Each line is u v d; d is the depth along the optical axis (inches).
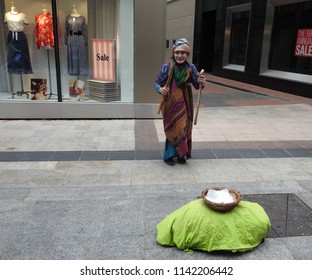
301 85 384.5
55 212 132.3
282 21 414.6
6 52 277.4
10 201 141.1
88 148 208.4
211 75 600.7
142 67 267.9
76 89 285.0
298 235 119.9
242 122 278.8
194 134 241.8
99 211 133.4
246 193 151.4
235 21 522.9
